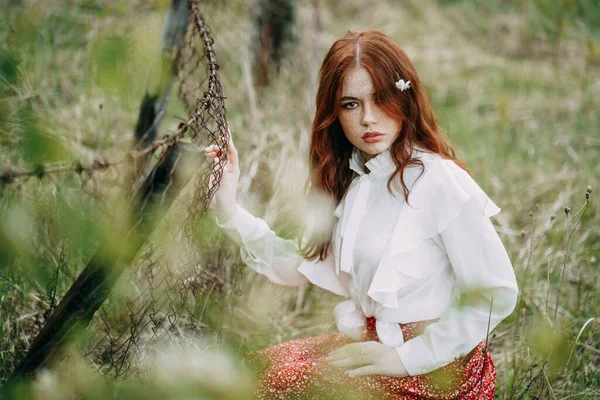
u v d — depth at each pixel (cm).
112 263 146
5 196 133
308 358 179
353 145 185
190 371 113
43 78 293
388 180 169
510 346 246
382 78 164
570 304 267
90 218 102
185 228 161
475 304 166
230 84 389
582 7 584
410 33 609
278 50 426
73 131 289
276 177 287
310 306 268
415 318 168
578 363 222
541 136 429
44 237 105
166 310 206
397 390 166
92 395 123
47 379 124
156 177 150
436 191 166
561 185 368
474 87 509
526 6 621
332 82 170
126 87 110
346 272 178
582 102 470
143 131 224
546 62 561
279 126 353
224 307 227
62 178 166
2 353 194
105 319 193
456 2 657
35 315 209
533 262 285
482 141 421
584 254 298
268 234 195
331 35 540
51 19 303
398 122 169
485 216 165
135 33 115
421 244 167
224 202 186
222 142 168
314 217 186
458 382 169
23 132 105
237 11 427
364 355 166
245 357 184
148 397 115
